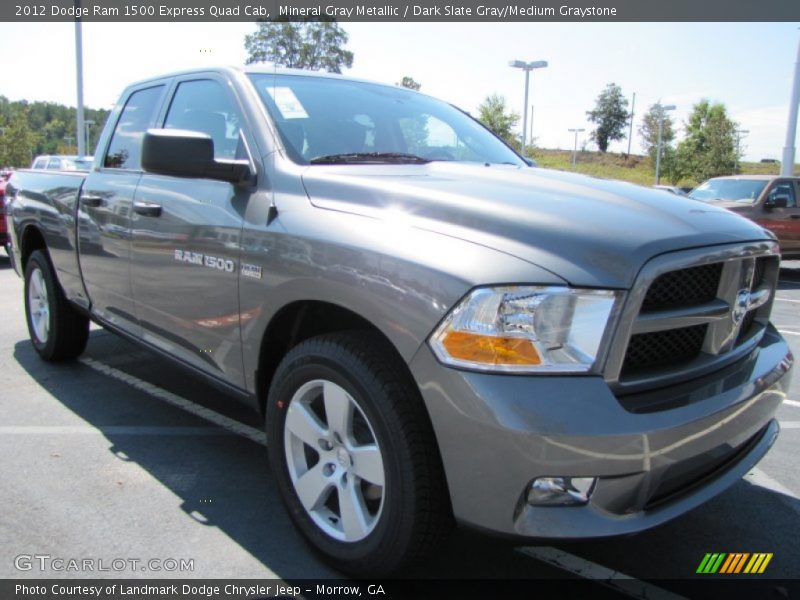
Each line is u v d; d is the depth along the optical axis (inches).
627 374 79.4
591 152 2536.9
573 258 76.1
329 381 90.4
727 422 83.5
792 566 101.1
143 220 130.2
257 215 103.3
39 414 153.7
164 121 140.9
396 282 80.5
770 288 104.7
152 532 104.5
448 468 76.7
